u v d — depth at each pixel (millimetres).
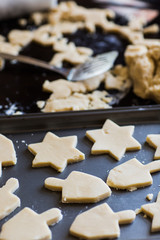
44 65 732
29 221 497
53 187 537
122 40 822
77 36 833
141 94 678
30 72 729
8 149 575
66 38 826
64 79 715
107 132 604
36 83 707
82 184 535
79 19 875
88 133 603
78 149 591
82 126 623
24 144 596
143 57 685
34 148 581
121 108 625
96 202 526
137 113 624
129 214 506
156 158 578
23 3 853
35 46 799
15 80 713
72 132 615
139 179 544
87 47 803
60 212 510
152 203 521
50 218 501
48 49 793
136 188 542
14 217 500
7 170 562
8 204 513
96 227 493
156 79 667
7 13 853
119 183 539
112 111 622
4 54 740
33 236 482
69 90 687
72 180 541
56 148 580
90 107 660
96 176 558
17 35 812
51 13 883
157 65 683
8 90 693
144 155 585
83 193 525
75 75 714
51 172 562
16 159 575
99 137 597
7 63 749
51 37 813
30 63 734
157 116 629
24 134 609
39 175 558
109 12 891
